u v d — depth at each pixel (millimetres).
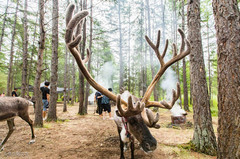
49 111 6625
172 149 3613
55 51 6852
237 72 2107
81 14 1943
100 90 2453
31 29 13797
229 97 2146
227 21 2186
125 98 3139
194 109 3713
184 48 2859
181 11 11805
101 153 3443
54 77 6812
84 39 9258
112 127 5898
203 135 3502
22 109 3891
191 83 3803
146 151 1888
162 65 2877
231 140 2117
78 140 4305
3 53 15641
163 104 2336
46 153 3369
